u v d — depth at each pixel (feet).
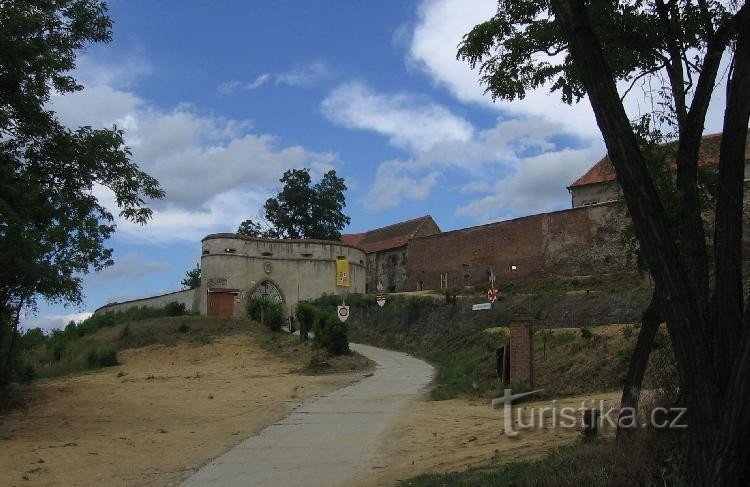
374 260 219.61
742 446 18.62
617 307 104.37
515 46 33.60
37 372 114.52
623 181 20.75
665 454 24.99
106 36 60.44
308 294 187.32
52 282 70.18
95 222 75.51
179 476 38.70
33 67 54.90
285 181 242.17
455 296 145.07
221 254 179.83
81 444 48.49
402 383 81.05
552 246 164.96
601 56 21.47
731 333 20.24
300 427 53.36
